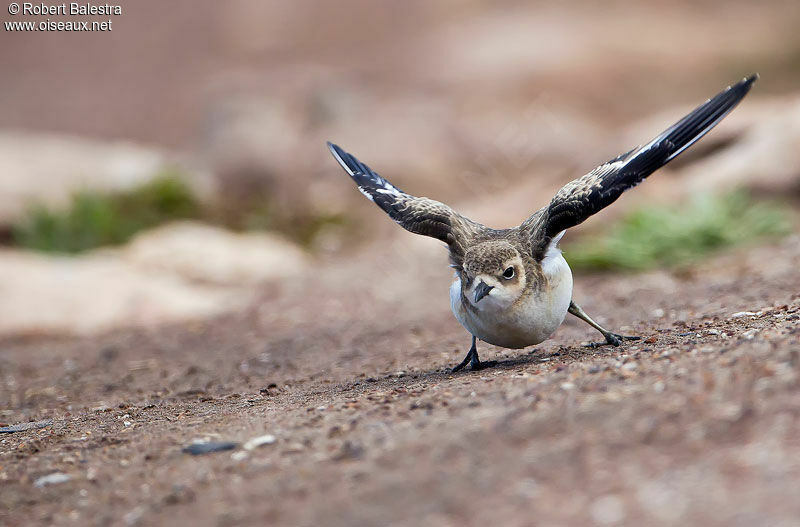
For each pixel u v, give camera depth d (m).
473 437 6.35
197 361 12.98
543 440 6.12
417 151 25.84
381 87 36.56
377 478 6.04
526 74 36.12
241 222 23.39
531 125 26.81
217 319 15.81
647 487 5.33
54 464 7.31
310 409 7.95
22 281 16.84
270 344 13.54
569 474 5.64
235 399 9.62
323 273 18.98
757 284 12.58
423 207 9.21
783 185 18.20
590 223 18.28
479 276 8.27
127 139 37.97
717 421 5.90
